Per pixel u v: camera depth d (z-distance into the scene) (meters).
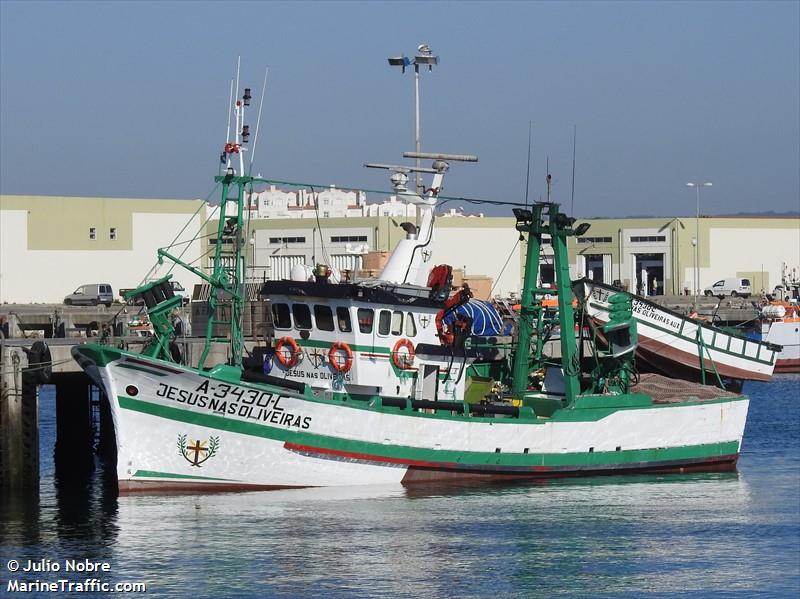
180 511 50.59
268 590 42.81
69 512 51.97
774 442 74.12
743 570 46.34
